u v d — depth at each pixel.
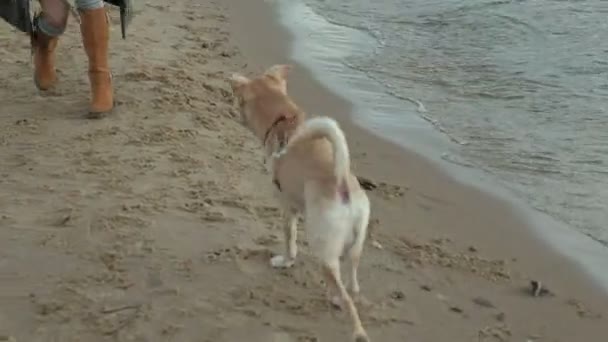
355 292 4.84
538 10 9.38
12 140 5.95
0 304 4.77
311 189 4.67
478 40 8.57
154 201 5.45
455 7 9.69
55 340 4.61
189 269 5.01
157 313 4.77
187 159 5.86
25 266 4.97
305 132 4.72
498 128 6.64
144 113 6.33
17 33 7.74
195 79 6.91
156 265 5.02
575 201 5.84
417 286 5.02
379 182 5.94
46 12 6.32
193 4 9.51
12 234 5.16
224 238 5.22
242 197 5.54
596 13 9.16
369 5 9.98
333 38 8.70
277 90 5.07
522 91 7.20
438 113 6.86
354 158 6.23
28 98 6.49
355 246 4.73
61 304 4.77
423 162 6.20
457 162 6.21
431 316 4.86
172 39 8.00
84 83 6.71
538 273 5.25
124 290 4.88
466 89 7.28
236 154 5.97
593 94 7.08
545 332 4.85
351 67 7.82
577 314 4.98
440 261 5.22
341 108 6.89
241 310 4.81
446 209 5.72
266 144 4.98
